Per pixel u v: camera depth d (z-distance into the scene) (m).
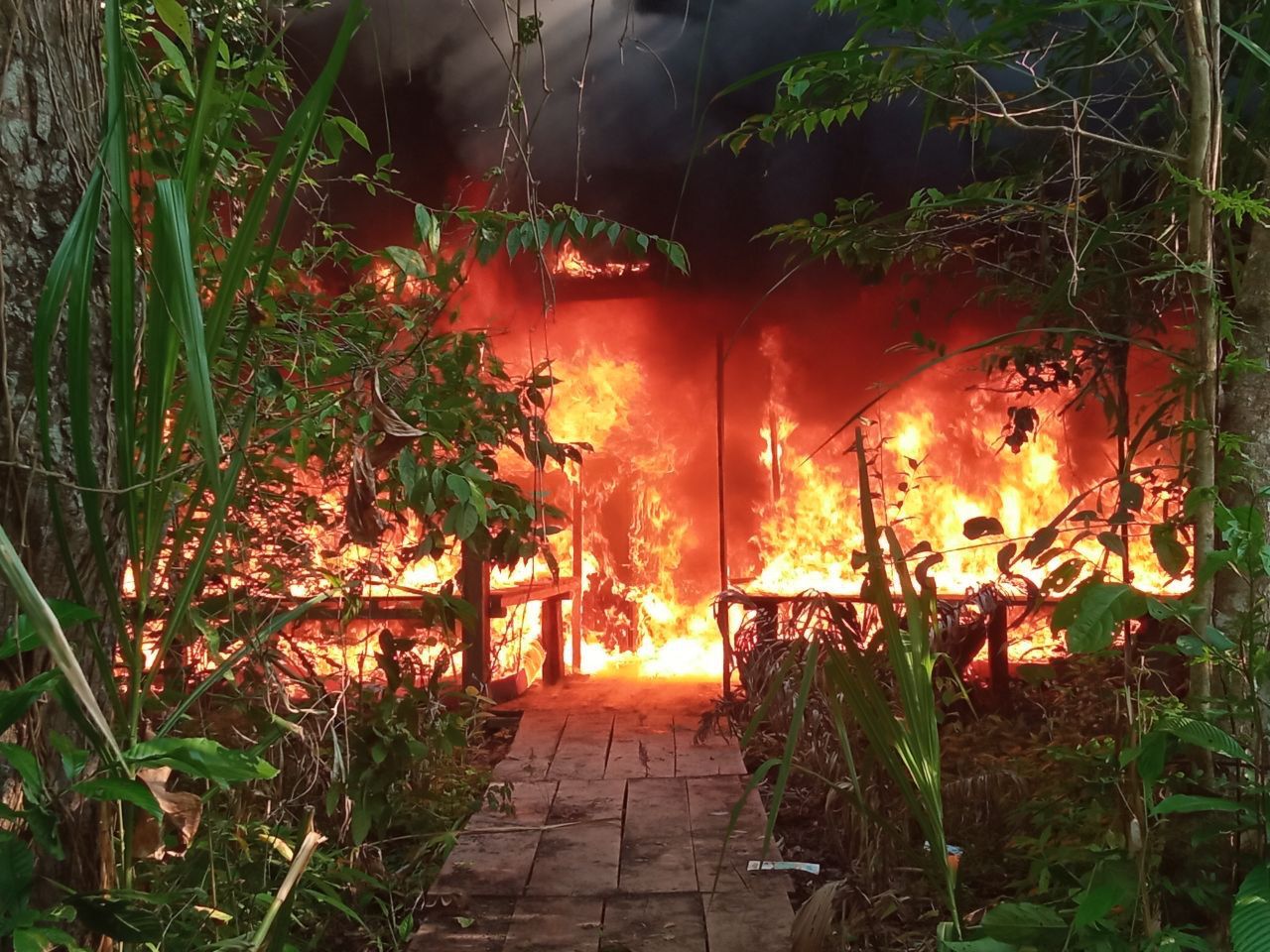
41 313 1.54
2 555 1.32
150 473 1.62
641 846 4.14
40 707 1.74
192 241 1.68
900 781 2.00
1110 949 1.91
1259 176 2.48
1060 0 2.63
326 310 3.27
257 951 1.87
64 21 1.86
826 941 3.10
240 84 2.76
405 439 2.62
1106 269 3.24
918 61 2.52
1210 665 2.13
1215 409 2.11
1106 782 2.31
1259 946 1.57
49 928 1.50
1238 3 3.07
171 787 2.95
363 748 3.44
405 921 3.51
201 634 2.74
